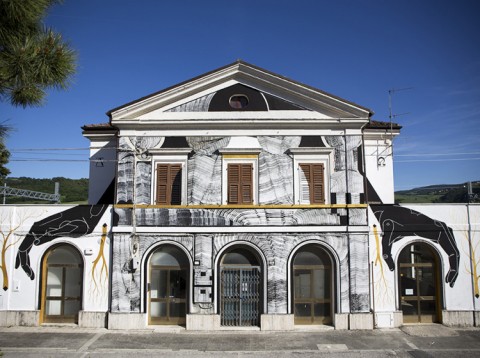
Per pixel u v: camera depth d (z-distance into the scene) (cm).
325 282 1852
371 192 2084
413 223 1864
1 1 841
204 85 1892
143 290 1816
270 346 1579
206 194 1852
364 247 1823
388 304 1822
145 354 1503
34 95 893
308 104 1886
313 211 1836
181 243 1831
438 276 1856
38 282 1850
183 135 1884
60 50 882
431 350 1524
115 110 1858
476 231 1859
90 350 1538
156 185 1864
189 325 1780
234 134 1881
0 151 1233
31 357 1476
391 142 2123
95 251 1852
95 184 2170
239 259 1855
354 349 1540
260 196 1847
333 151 1866
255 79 1895
